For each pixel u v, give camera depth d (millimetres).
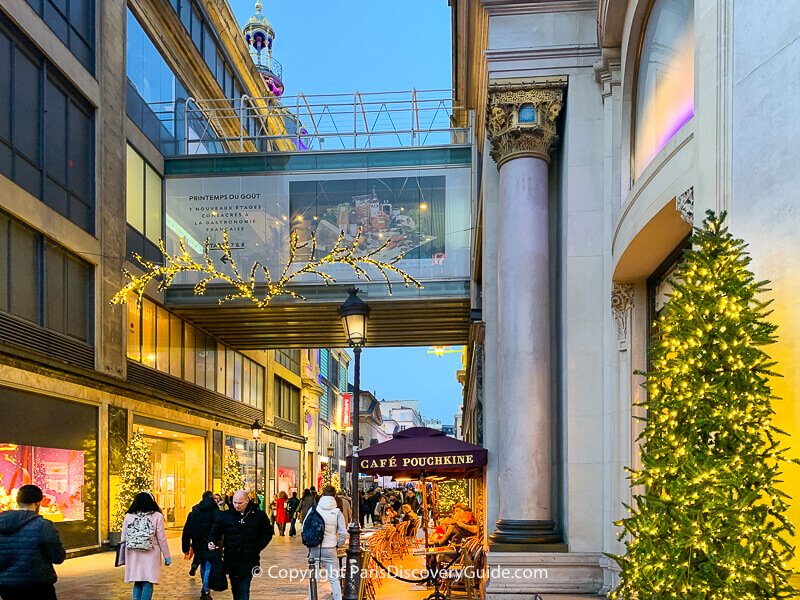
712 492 4285
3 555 6324
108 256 20438
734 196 5828
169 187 24125
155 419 23609
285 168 23516
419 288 22688
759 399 4457
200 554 11484
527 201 11148
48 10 17984
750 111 5684
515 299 10969
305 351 50031
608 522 9984
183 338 26375
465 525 13531
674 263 8758
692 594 4285
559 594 9812
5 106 16031
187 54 27172
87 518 18812
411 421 135500
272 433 39906
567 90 11117
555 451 11281
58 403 17734
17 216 16203
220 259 23359
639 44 9484
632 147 9852
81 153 19578
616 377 9984
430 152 23125
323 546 10539
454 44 18359
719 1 6117
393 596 12453
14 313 16156
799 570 4887
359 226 23000
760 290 4730
